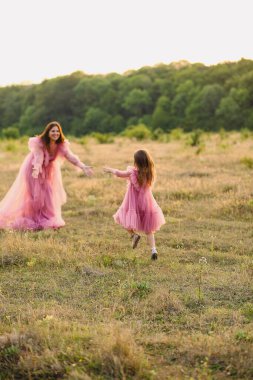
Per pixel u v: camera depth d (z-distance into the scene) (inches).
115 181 593.3
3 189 555.5
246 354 172.7
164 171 677.9
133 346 178.2
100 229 380.5
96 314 217.2
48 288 251.4
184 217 421.4
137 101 3309.5
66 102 3590.1
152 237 314.0
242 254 318.7
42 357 173.9
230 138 1503.4
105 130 3307.1
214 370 167.3
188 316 215.0
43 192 382.3
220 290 245.9
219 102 2920.8
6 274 274.4
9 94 4050.2
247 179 564.1
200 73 3452.3
